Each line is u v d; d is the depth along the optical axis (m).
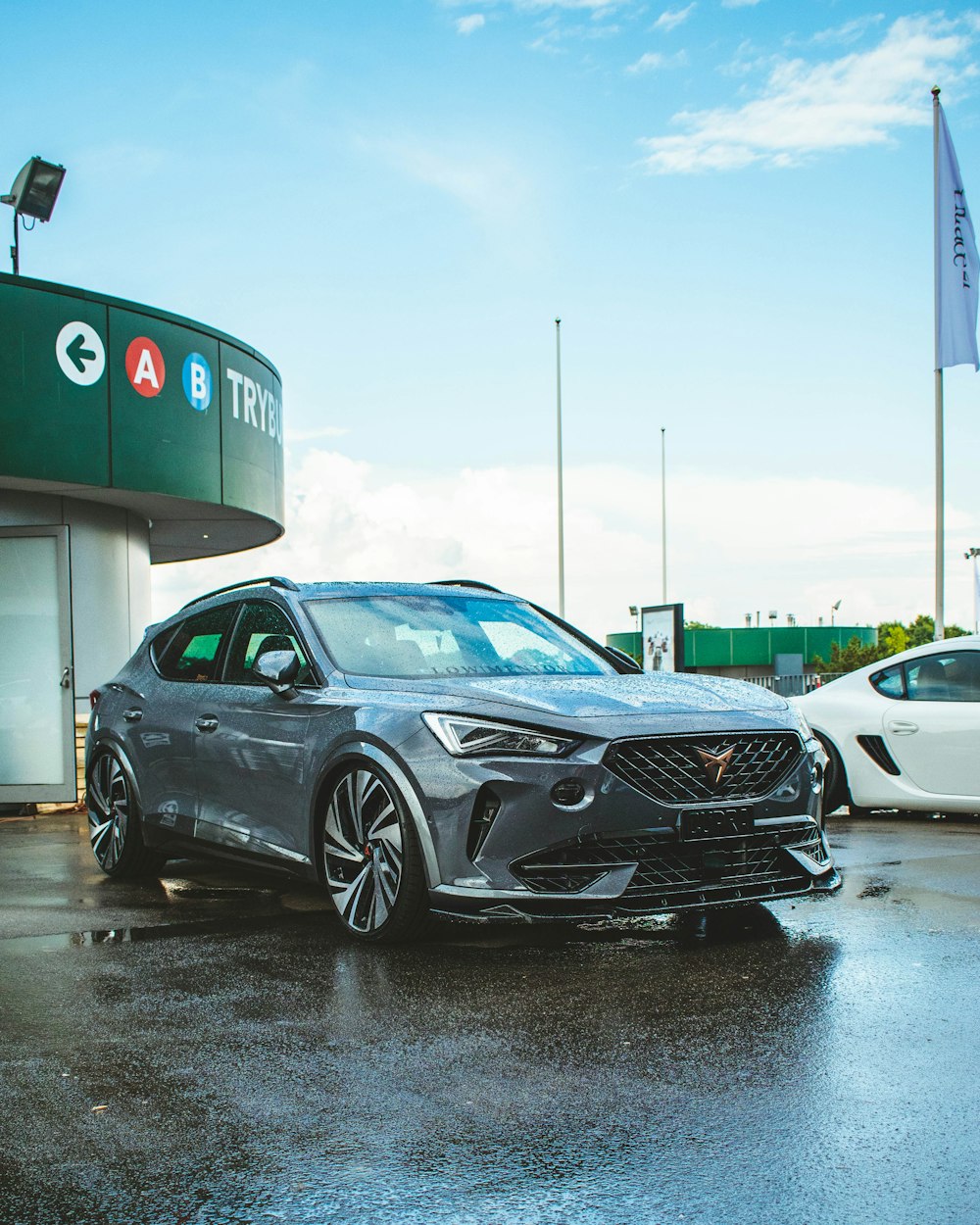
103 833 6.87
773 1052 3.53
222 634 6.43
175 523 14.23
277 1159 2.86
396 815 4.82
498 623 6.21
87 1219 2.58
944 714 8.41
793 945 4.79
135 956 4.86
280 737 5.52
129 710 6.73
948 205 16.61
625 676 5.61
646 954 4.70
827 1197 2.61
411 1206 2.61
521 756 4.61
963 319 16.69
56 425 11.11
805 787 4.94
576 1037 3.70
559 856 4.54
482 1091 3.27
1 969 4.66
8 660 10.84
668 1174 2.73
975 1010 3.89
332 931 5.23
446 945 4.92
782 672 61.66
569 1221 2.53
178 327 12.14
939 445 16.86
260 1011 4.04
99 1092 3.30
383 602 6.08
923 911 5.37
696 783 4.68
